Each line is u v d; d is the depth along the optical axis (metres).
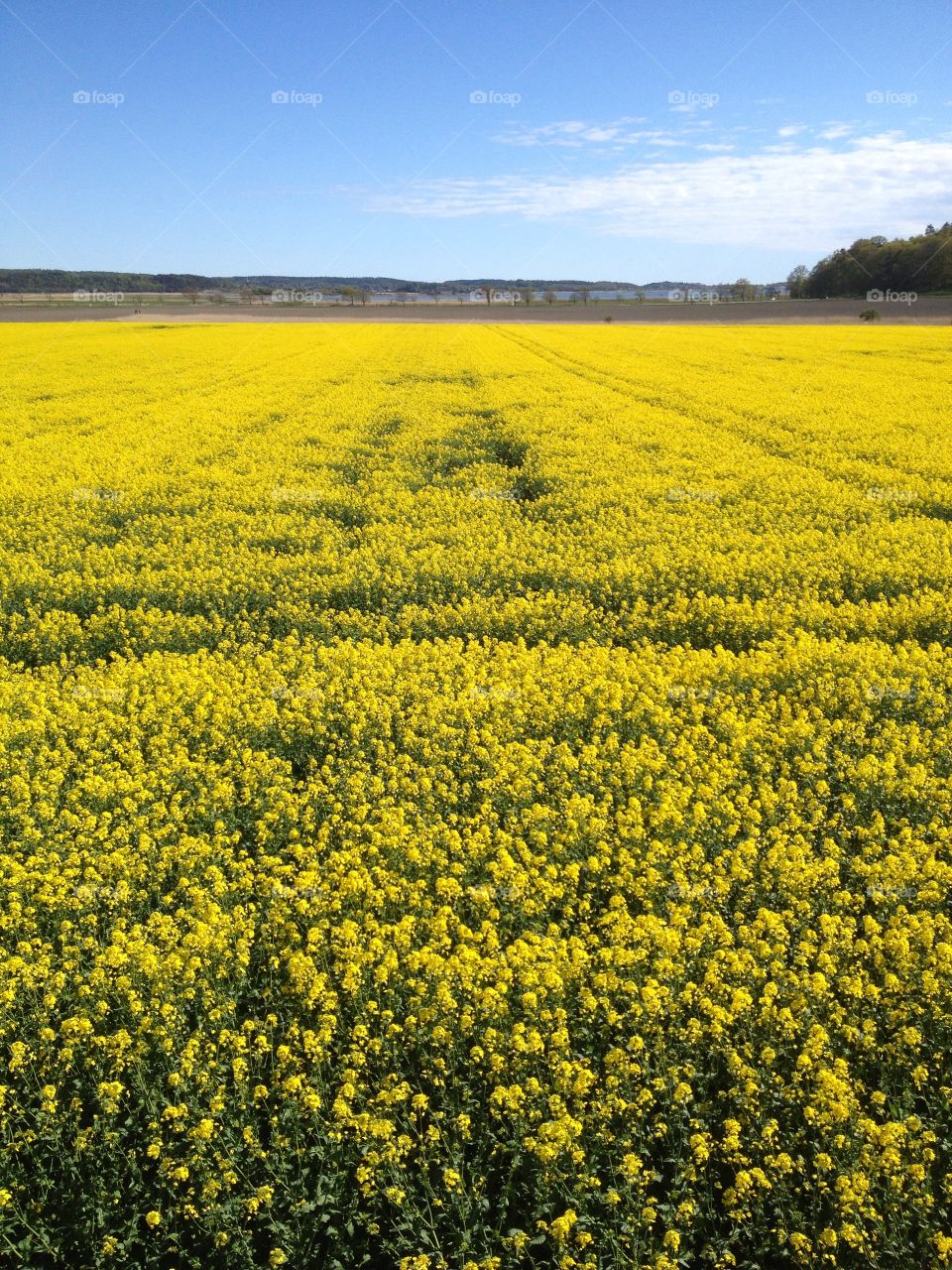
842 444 20.25
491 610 11.94
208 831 7.30
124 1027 5.20
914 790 7.16
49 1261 4.32
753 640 11.07
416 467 19.38
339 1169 4.55
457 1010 5.16
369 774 7.80
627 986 5.12
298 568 13.45
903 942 5.45
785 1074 4.94
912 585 12.19
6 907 6.30
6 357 40.25
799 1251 4.05
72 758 8.22
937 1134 4.62
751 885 6.26
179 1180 4.39
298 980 5.35
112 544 15.18
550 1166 4.32
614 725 8.71
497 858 6.64
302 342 49.78
